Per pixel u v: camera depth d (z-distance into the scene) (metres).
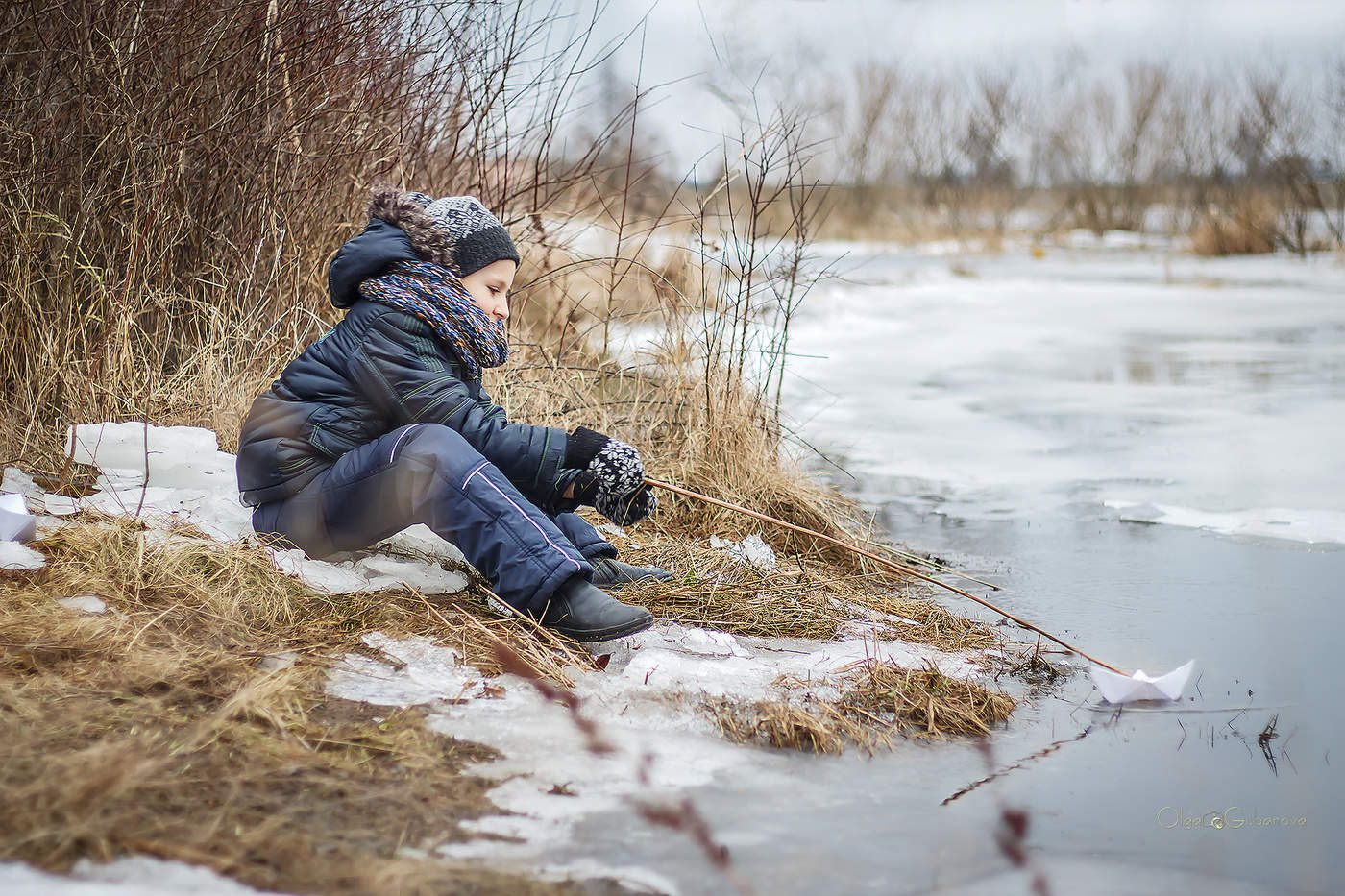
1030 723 2.66
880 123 24.80
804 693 2.66
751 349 4.69
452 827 1.98
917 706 2.64
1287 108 20.03
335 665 2.61
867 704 2.66
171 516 3.26
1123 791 2.30
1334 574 3.86
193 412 4.05
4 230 3.91
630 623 2.78
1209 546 4.23
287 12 4.27
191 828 1.86
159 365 4.13
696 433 4.39
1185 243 21.34
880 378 8.12
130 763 2.00
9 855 1.74
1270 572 3.89
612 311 4.90
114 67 4.01
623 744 2.37
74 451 3.58
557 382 4.62
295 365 3.01
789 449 4.66
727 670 2.72
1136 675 2.78
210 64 4.17
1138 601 3.61
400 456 2.83
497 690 2.56
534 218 4.78
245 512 3.37
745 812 2.13
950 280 15.40
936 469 5.54
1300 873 1.98
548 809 2.07
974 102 25.11
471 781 2.15
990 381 8.01
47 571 2.85
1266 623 3.38
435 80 4.69
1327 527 4.44
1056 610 3.53
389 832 1.93
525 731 2.37
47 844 1.77
